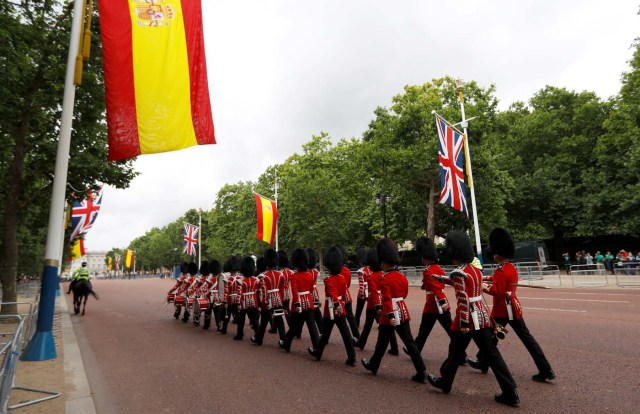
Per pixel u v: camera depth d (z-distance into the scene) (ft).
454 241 17.24
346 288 27.91
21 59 36.37
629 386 17.21
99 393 19.70
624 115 82.53
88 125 44.45
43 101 41.34
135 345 31.27
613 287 60.90
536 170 112.98
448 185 55.57
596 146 103.35
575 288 61.98
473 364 20.72
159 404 17.80
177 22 28.53
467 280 16.46
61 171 27.35
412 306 46.21
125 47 26.84
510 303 18.65
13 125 41.22
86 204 62.28
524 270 76.59
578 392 16.87
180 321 44.62
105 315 52.11
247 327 39.27
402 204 105.09
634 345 23.71
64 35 39.91
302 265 26.40
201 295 39.93
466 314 16.20
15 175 42.37
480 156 85.25
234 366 23.61
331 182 122.93
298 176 124.16
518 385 18.08
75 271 53.88
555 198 106.11
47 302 26.55
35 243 86.38
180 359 26.03
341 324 22.91
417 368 19.11
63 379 21.44
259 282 29.55
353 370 21.66
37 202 49.49
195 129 28.35
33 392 19.43
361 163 106.11
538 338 26.78
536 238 116.88
